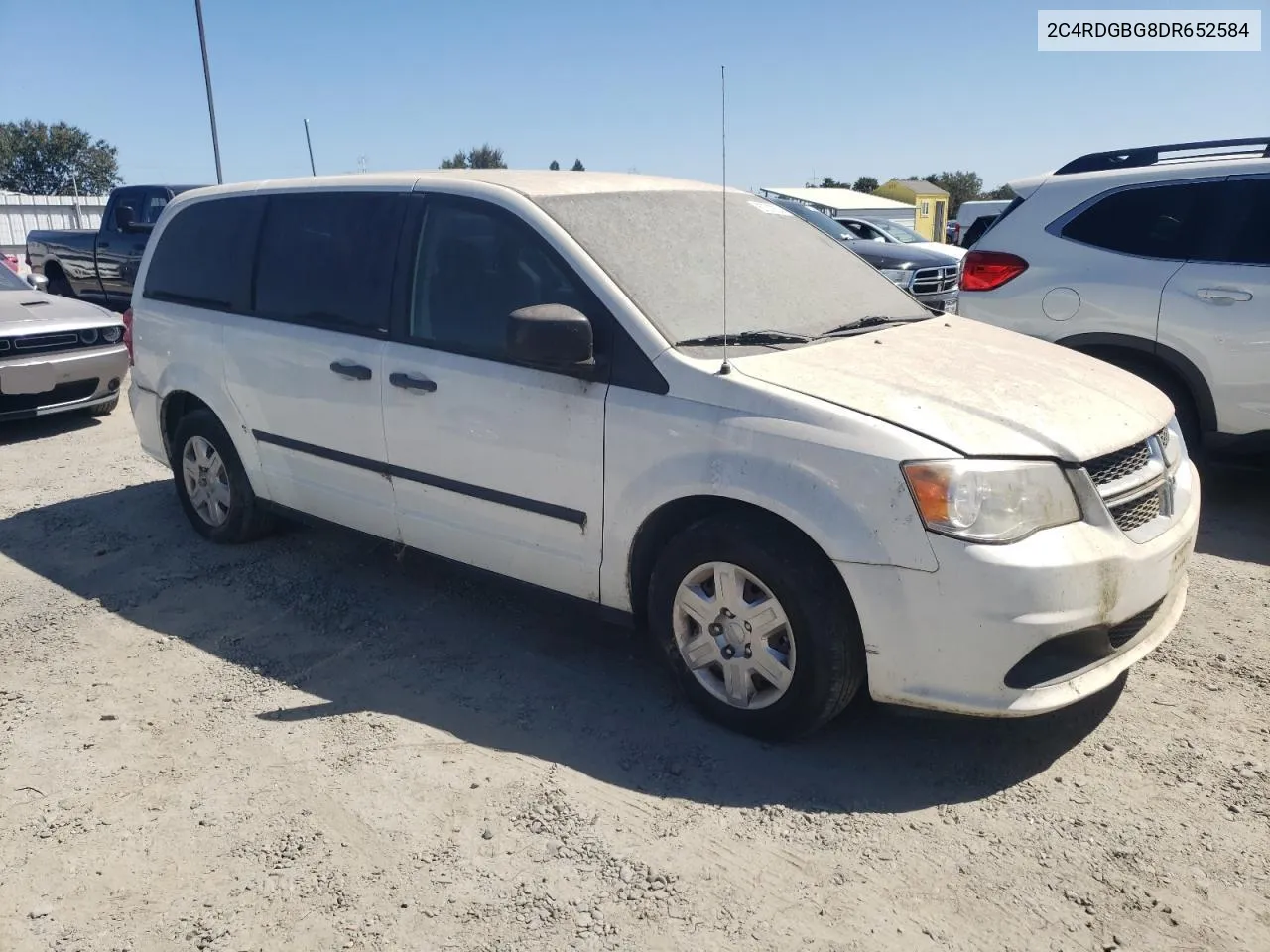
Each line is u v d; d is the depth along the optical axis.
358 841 2.89
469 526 3.99
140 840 2.92
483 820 2.97
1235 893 2.62
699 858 2.79
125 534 5.55
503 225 3.82
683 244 3.92
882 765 3.22
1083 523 3.00
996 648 2.88
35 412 7.70
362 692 3.76
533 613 4.41
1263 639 4.02
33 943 2.54
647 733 3.43
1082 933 2.50
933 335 3.95
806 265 4.24
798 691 3.16
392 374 4.05
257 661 4.02
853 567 2.96
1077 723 3.44
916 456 2.89
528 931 2.54
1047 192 5.96
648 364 3.37
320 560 5.05
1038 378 3.48
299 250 4.57
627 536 3.47
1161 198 5.53
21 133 55.81
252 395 4.75
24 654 4.14
